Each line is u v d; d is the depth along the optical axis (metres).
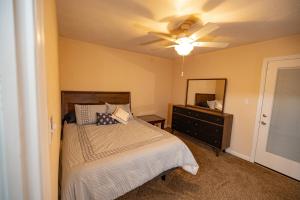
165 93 4.67
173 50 3.55
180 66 4.44
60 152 1.77
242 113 2.99
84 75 3.23
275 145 2.57
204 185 2.12
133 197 1.84
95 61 3.32
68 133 2.24
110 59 3.52
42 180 0.43
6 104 0.37
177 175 2.32
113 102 3.58
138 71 4.01
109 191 1.40
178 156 2.02
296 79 2.32
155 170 1.77
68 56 3.01
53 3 1.30
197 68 3.91
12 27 0.36
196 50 3.41
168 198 1.85
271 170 2.58
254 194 1.98
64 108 3.03
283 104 2.47
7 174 0.39
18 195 0.41
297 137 2.33
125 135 2.21
